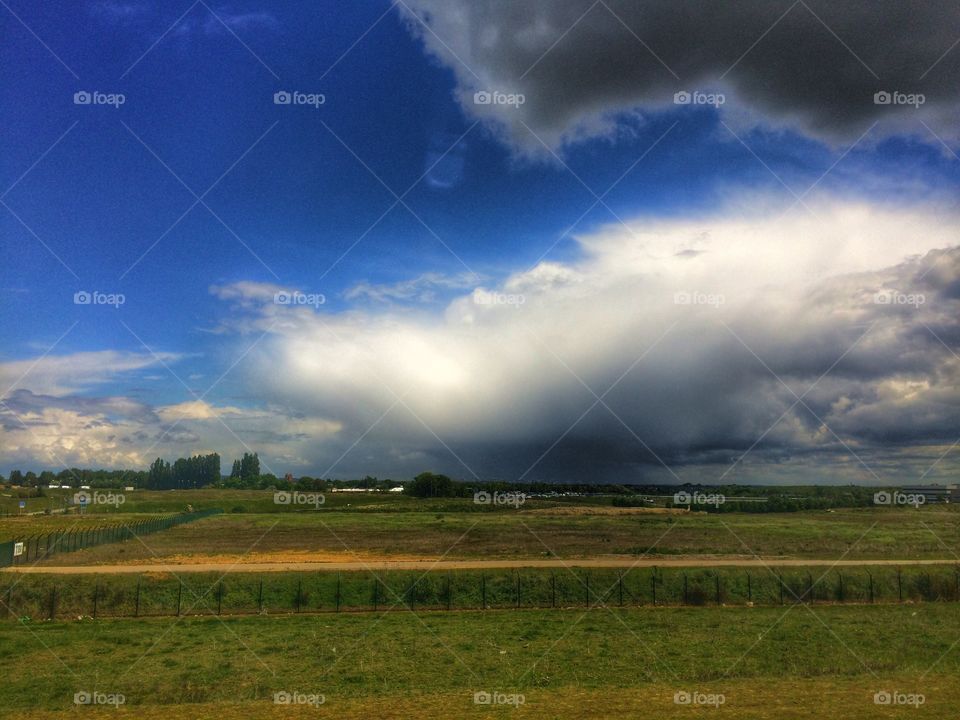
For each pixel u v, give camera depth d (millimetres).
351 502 153875
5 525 88875
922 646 33781
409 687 27125
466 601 46219
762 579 50219
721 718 20562
